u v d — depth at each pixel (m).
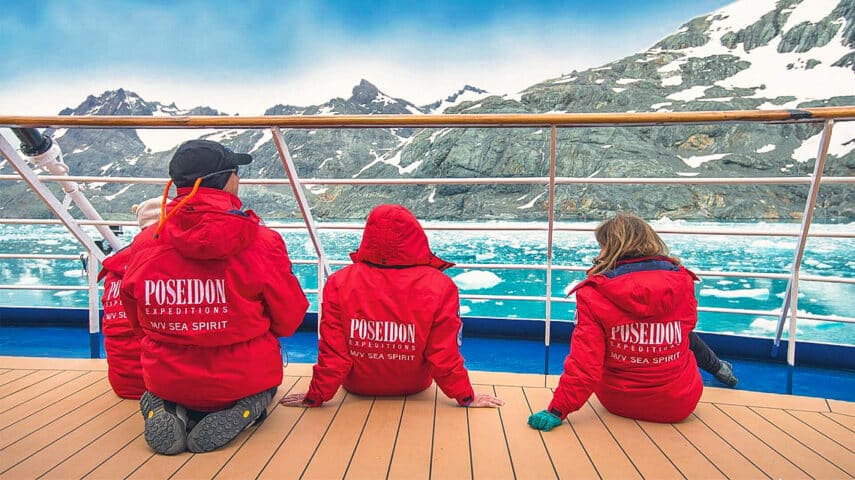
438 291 1.67
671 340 1.58
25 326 3.60
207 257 1.30
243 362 1.43
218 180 1.41
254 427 1.59
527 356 2.94
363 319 1.68
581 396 1.58
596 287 1.61
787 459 1.42
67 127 2.06
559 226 2.28
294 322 1.54
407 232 1.67
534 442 1.51
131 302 1.42
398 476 1.30
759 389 2.35
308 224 2.44
